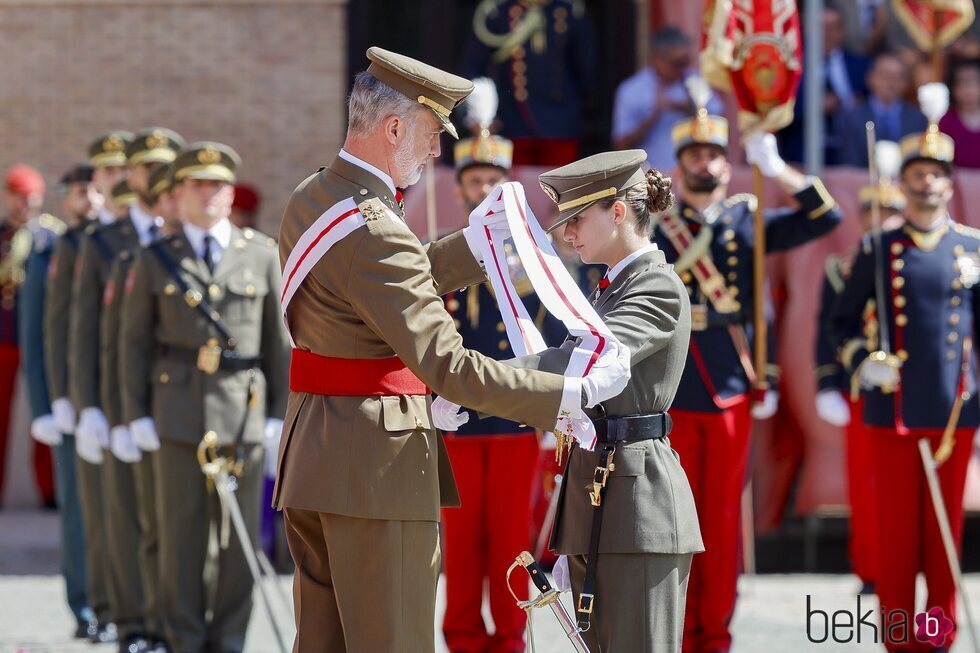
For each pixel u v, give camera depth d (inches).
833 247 1010.1
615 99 1315.2
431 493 527.5
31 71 1348.4
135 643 830.5
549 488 914.7
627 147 1123.9
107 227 881.5
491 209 549.3
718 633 749.3
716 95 1094.4
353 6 1344.7
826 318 915.4
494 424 753.6
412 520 520.1
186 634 775.7
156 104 1348.4
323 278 514.6
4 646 863.1
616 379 495.8
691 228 772.0
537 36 1135.6
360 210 510.6
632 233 536.4
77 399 861.2
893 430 788.6
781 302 1019.9
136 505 855.7
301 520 533.6
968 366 794.2
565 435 546.9
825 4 1211.9
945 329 791.7
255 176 1344.7
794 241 781.9
